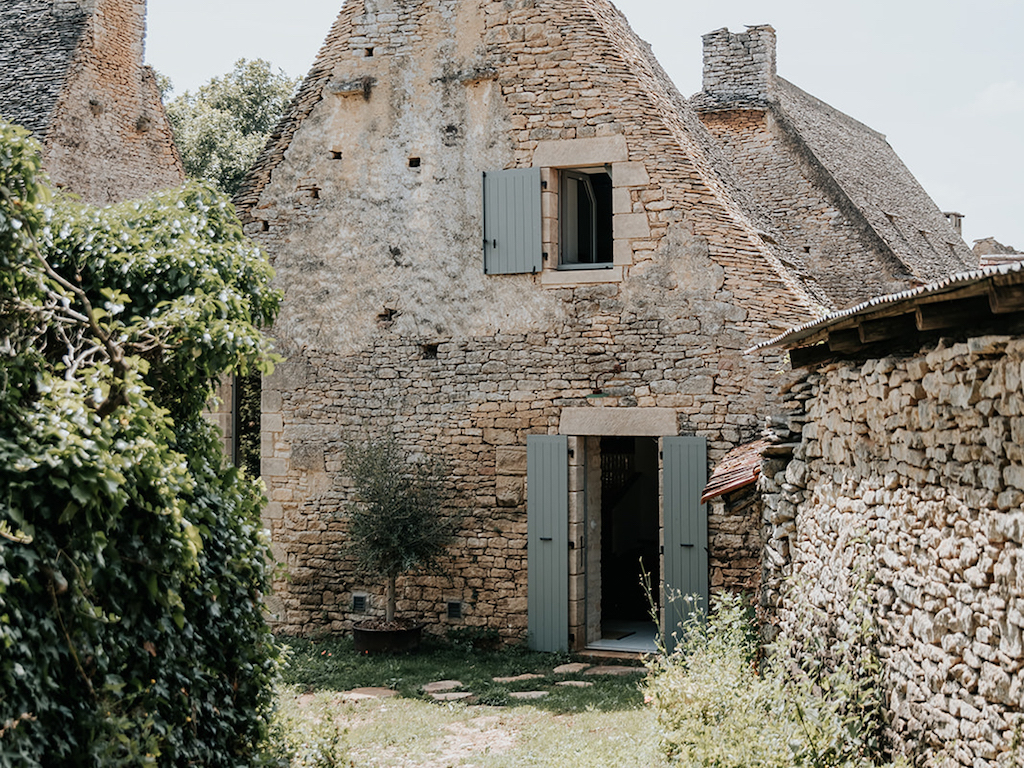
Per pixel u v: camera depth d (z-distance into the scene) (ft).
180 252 19.88
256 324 21.53
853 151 62.13
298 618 39.14
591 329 36.04
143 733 13.53
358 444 38.29
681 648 25.98
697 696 21.09
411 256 38.17
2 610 11.60
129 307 19.47
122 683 13.23
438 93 37.91
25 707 11.65
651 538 47.44
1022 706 12.60
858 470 19.60
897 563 17.20
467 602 37.19
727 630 25.30
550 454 36.06
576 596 36.04
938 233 66.08
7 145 13.87
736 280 34.68
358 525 35.96
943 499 15.24
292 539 39.19
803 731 17.61
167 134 58.90
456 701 29.73
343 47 39.17
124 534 14.15
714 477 29.73
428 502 37.06
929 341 16.46
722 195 36.42
